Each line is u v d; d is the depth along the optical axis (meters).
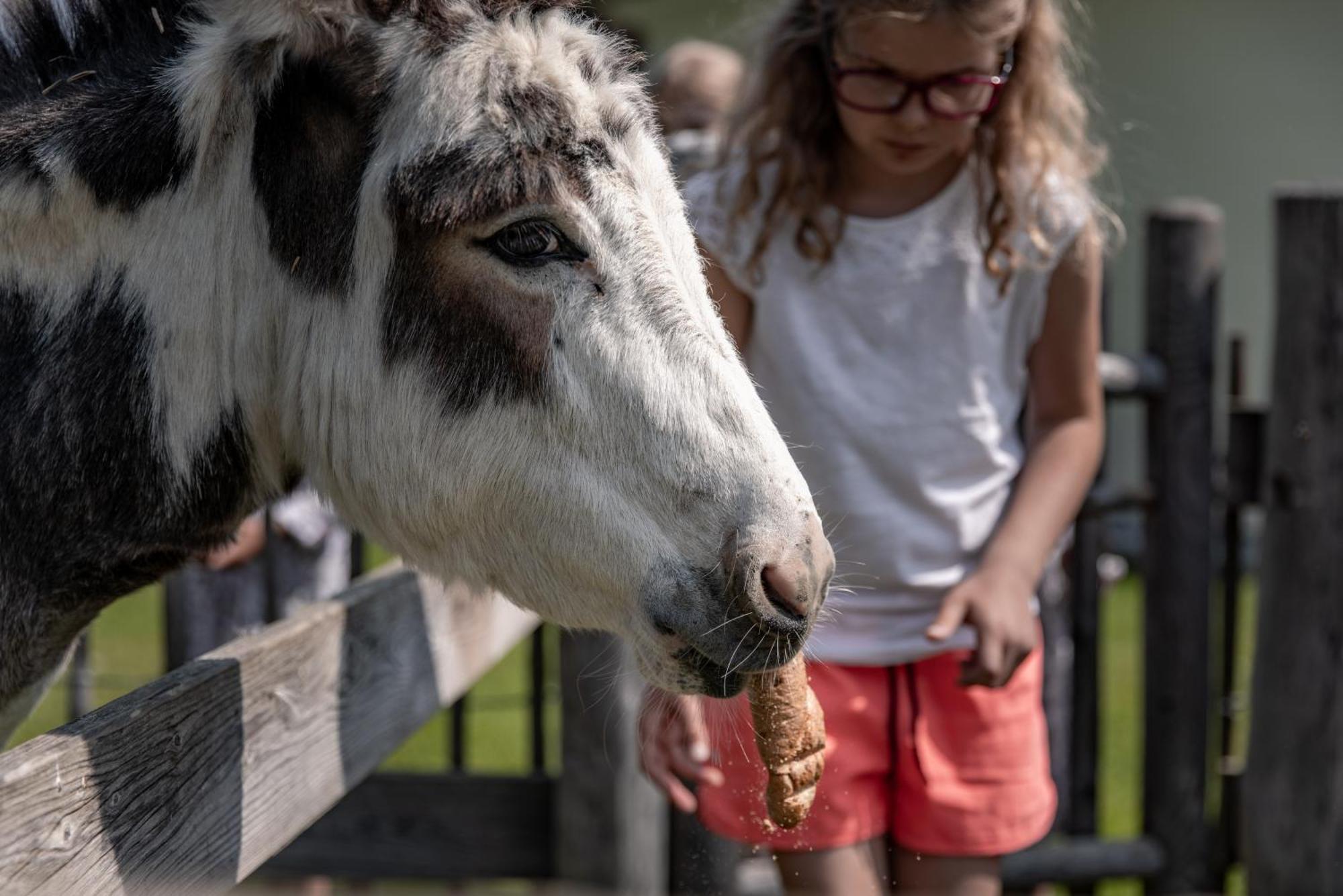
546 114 1.73
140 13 1.88
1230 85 9.48
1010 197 2.48
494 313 1.75
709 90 4.34
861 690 2.49
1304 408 3.59
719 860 3.64
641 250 1.76
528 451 1.78
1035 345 2.62
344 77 1.77
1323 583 3.59
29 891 1.33
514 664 6.95
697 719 2.49
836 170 2.57
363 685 2.28
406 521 1.87
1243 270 9.57
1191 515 3.87
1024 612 2.35
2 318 1.81
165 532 1.89
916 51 2.23
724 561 1.72
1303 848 3.65
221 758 1.75
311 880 3.81
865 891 2.46
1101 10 9.51
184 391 1.86
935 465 2.51
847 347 2.52
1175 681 3.91
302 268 1.84
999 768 2.50
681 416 1.74
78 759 1.42
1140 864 3.92
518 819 3.82
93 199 1.79
